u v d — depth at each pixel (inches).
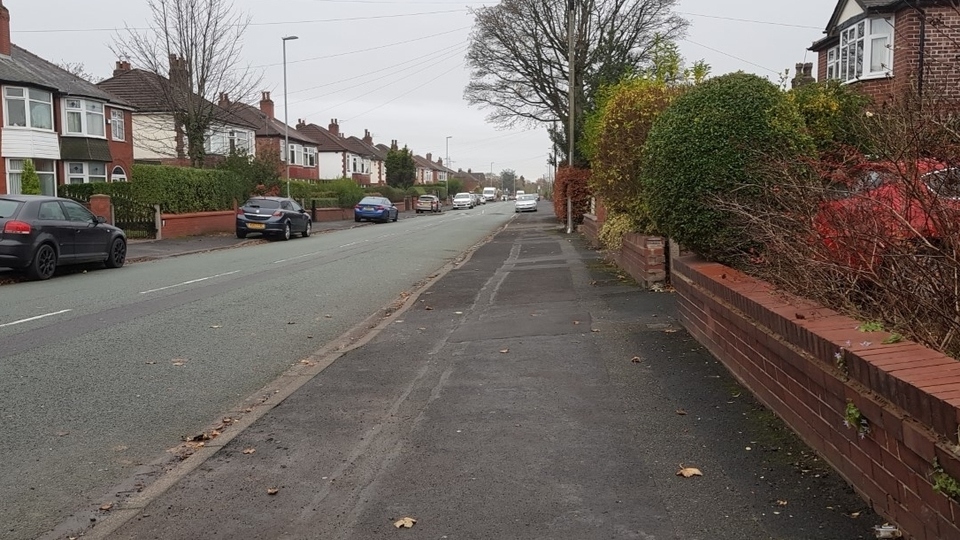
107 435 213.0
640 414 211.0
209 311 426.3
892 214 174.9
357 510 155.6
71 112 1299.2
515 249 851.4
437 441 196.4
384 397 240.4
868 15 703.1
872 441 140.2
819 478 158.6
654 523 144.9
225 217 1237.7
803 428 178.2
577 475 170.1
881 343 152.8
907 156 180.1
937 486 112.4
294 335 361.4
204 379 275.1
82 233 624.1
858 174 218.8
